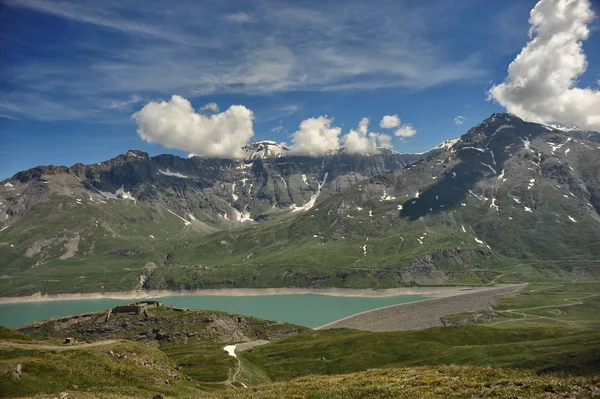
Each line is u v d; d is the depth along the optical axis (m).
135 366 90.06
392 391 49.47
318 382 64.50
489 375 53.91
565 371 157.12
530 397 41.50
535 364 165.75
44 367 73.88
